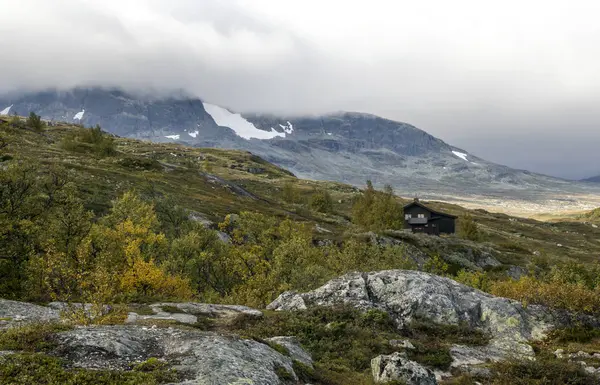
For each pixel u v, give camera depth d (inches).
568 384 733.3
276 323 978.7
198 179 5536.4
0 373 454.3
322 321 1043.9
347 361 818.8
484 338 1018.1
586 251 5659.5
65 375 472.1
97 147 5595.5
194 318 980.6
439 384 757.3
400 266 1971.0
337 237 3427.7
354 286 1219.2
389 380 656.4
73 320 777.6
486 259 3521.2
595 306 1136.2
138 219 2124.8
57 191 1608.0
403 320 1079.6
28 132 5935.0
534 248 5182.1
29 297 1144.8
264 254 2265.0
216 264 2070.6
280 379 585.0
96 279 926.4
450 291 1192.8
